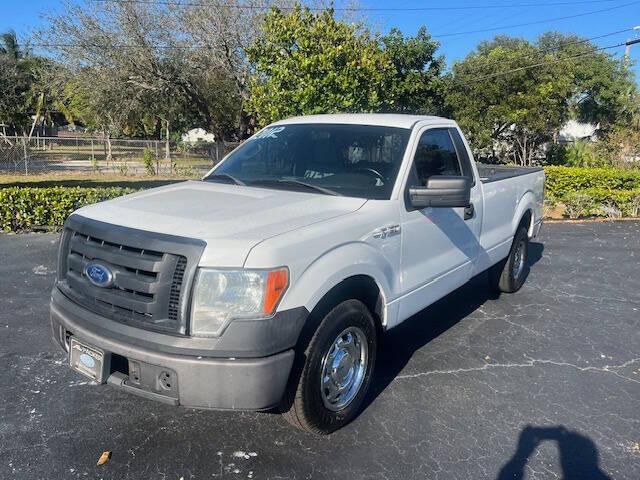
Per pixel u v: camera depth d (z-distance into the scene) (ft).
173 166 95.96
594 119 119.85
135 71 79.36
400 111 82.02
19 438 10.92
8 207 29.63
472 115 78.48
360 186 12.66
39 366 13.96
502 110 74.33
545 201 44.29
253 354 9.11
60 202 30.58
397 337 16.69
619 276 24.30
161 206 10.99
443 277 14.53
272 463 10.39
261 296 9.07
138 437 11.09
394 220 12.09
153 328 9.32
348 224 10.89
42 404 12.20
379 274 11.62
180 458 10.46
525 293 21.48
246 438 11.17
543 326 17.93
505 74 75.15
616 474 10.37
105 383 9.83
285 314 9.34
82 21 75.77
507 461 10.69
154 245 9.32
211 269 9.04
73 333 10.25
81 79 78.95
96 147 112.37
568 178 44.16
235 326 9.00
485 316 18.70
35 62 117.29
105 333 9.72
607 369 14.85
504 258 20.18
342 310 10.73
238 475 10.01
